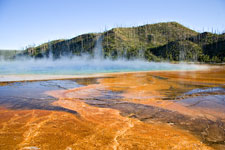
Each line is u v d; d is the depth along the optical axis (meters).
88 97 7.08
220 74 16.86
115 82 11.27
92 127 3.98
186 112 5.12
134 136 3.54
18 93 7.83
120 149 3.03
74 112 5.09
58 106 5.73
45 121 4.33
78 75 15.70
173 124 4.21
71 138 3.42
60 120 4.41
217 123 4.28
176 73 18.30
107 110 5.33
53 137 3.46
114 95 7.44
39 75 15.47
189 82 11.20
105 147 3.09
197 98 6.84
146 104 6.02
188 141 3.35
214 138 3.48
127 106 5.79
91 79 12.88
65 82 11.30
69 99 6.74
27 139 3.37
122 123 4.25
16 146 3.10
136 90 8.53
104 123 4.23
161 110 5.33
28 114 4.88
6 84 10.41
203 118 4.62
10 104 5.96
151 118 4.63
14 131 3.72
